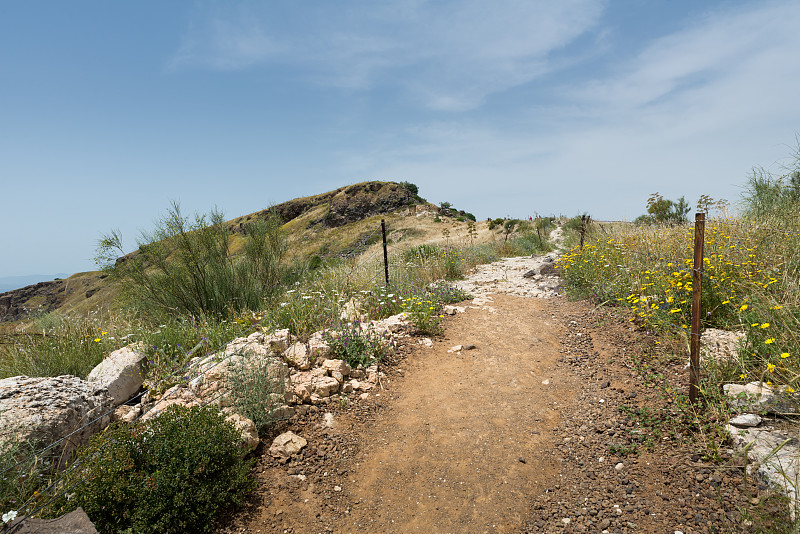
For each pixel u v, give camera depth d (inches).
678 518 110.6
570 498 129.2
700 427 138.4
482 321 291.7
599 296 309.3
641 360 201.3
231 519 121.2
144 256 327.6
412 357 235.9
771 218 301.0
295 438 155.2
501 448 159.5
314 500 132.2
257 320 253.9
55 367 197.0
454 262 478.3
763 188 366.6
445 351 244.4
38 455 128.2
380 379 207.5
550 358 231.6
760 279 213.6
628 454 141.7
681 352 193.0
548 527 119.2
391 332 257.9
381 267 389.4
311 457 150.3
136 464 121.0
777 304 169.2
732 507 108.9
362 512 129.6
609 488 128.8
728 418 136.9
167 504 112.3
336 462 150.3
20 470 122.6
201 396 163.6
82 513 102.3
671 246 319.0
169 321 290.0
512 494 135.3
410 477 145.6
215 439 127.2
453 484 141.6
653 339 216.8
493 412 183.5
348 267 402.9
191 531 114.0
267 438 156.0
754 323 168.2
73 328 254.2
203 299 329.7
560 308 314.8
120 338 246.1
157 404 161.2
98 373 182.7
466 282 431.2
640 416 159.6
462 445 162.4
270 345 197.8
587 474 138.2
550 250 738.2
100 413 157.9
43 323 281.9
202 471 122.1
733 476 118.6
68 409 145.3
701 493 116.5
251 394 158.7
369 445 162.1
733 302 206.1
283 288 394.0
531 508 128.3
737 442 126.7
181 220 342.6
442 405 190.1
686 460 130.6
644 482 127.4
